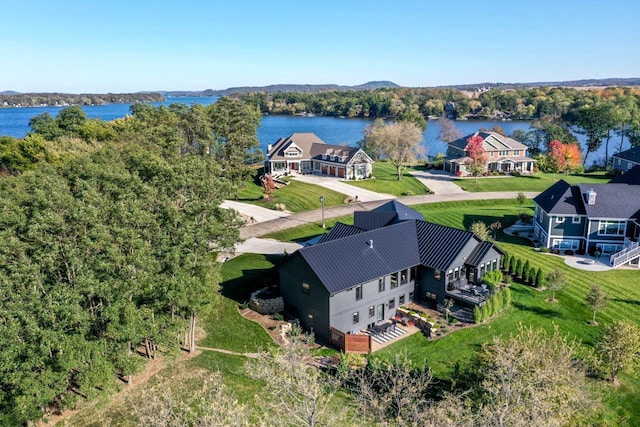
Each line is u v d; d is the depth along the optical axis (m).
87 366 23.45
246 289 41.84
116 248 28.23
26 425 23.83
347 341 32.81
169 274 28.69
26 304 22.67
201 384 28.19
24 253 28.08
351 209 69.69
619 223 50.94
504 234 59.22
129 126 82.31
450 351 32.88
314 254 35.31
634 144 111.06
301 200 73.69
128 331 24.16
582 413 22.73
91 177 43.44
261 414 24.61
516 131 127.31
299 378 20.55
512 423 18.19
